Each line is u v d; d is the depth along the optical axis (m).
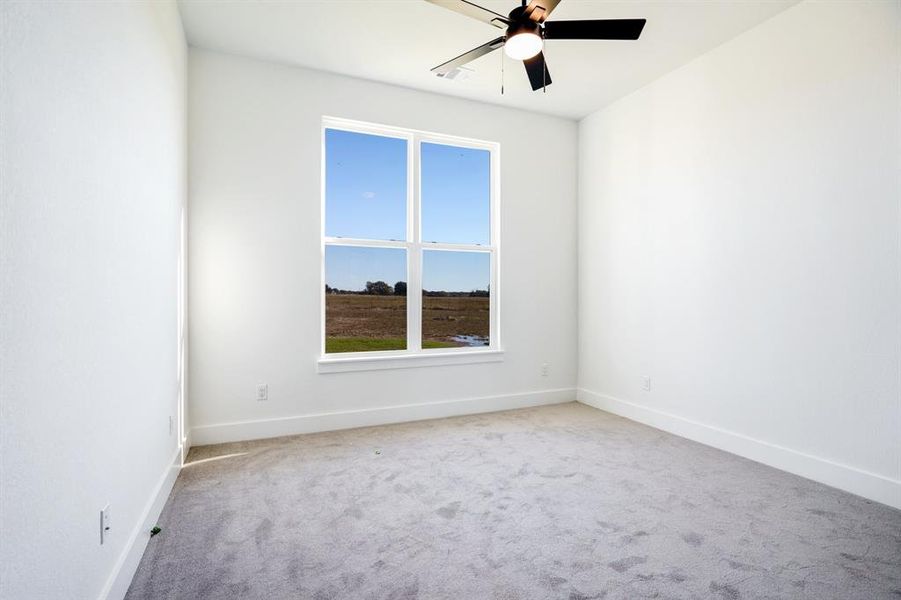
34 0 0.92
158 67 2.00
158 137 2.00
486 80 3.43
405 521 1.97
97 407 1.25
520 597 1.47
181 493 2.23
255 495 2.22
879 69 2.15
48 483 0.97
